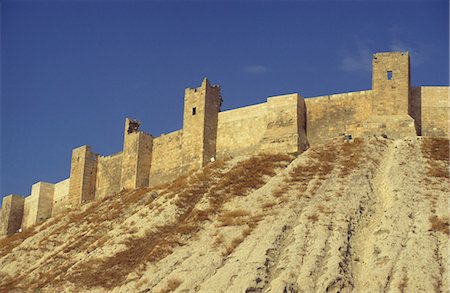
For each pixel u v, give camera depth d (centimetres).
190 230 6562
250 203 6656
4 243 8600
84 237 7475
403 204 6072
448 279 5219
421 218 5878
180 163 8631
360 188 6456
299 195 6556
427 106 7619
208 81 8588
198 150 8412
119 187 9369
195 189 7362
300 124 7925
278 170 7325
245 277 5528
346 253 5672
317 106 7981
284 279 5412
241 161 7725
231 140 8375
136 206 7762
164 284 5816
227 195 7025
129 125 9262
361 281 5412
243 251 5909
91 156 9831
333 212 6156
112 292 6047
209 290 5522
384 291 5209
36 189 10500
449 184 6356
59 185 10375
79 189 9706
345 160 6988
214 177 7531
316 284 5359
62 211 9625
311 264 5531
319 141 7888
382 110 7562
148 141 9075
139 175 8925
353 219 6084
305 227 6000
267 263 5669
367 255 5675
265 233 6094
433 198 6147
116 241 6825
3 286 6900
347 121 7800
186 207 7112
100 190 9638
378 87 7638
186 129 8588
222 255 5978
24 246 7994
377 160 6938
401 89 7575
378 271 5384
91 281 6328
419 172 6581
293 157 7581
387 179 6550
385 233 5803
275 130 7950
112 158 9600
